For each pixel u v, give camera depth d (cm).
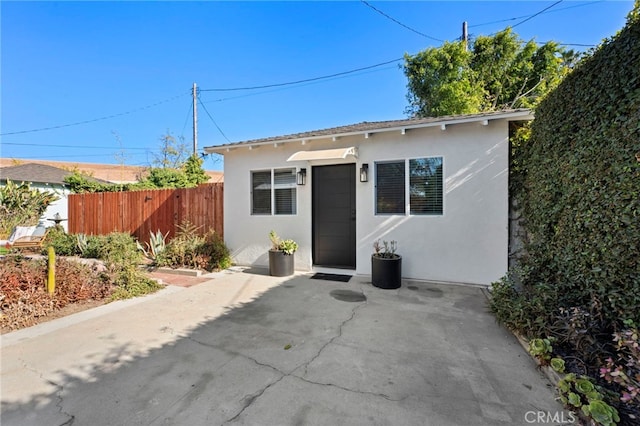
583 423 253
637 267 302
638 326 302
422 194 750
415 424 254
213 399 288
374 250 792
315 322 487
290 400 286
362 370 340
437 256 734
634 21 308
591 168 372
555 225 488
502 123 679
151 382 316
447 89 1662
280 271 806
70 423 254
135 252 1026
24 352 385
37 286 552
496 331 449
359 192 808
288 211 905
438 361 360
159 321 494
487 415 265
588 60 387
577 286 409
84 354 379
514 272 542
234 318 507
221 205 1037
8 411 270
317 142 852
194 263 873
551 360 316
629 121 308
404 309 548
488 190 691
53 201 1784
